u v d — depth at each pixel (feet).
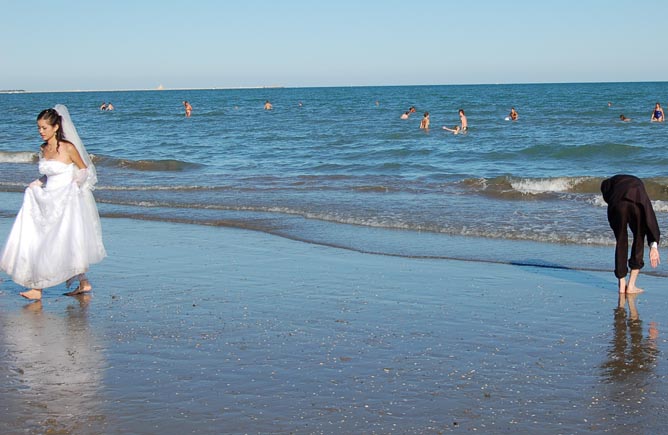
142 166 74.43
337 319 21.63
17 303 23.81
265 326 20.89
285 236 36.37
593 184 54.13
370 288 25.63
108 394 15.76
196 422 14.33
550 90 422.00
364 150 87.81
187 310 22.66
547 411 14.90
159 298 24.21
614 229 24.90
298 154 86.12
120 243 34.78
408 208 44.01
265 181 60.23
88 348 18.97
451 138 100.99
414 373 17.06
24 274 23.56
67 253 23.53
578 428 14.10
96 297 24.48
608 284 26.37
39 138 122.31
